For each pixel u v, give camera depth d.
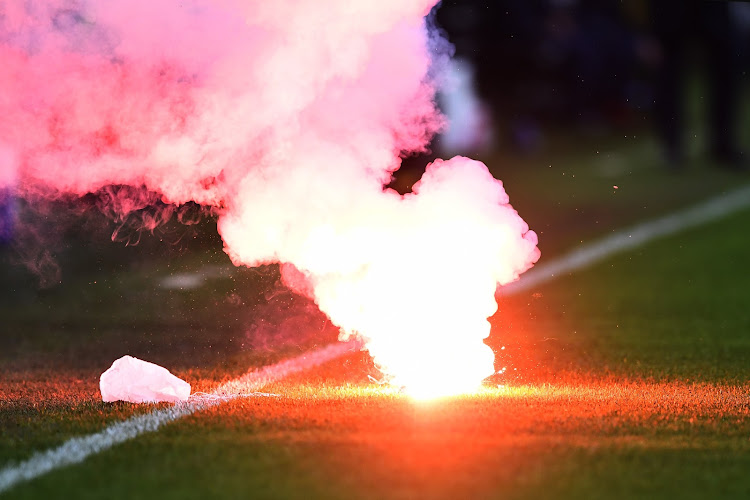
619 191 80.19
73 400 24.58
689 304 42.31
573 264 53.78
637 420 21.16
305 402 23.20
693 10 87.31
